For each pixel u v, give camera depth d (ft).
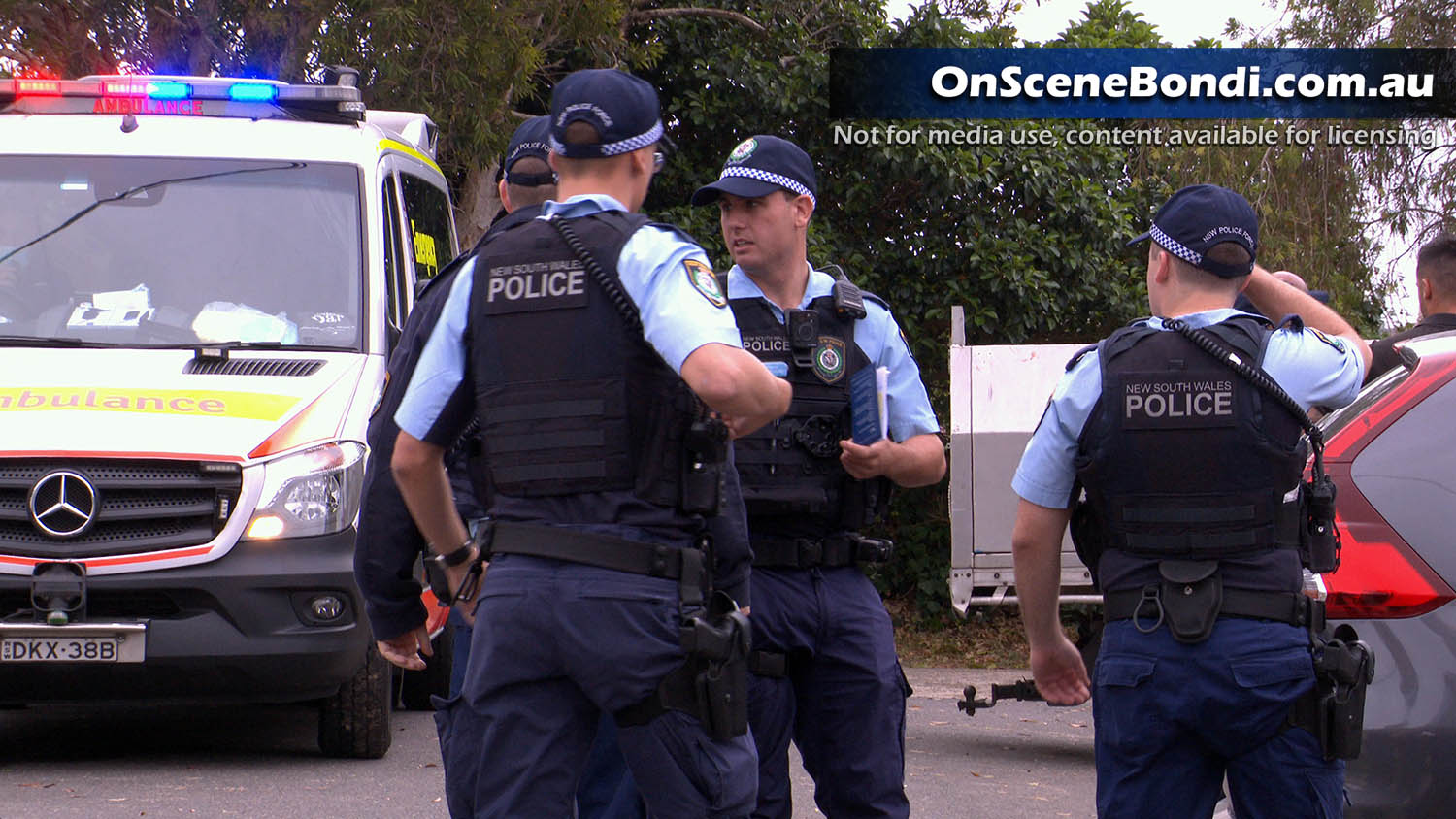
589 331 27.81
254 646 58.08
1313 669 30.42
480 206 129.39
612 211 28.78
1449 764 36.65
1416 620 37.47
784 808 37.63
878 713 37.29
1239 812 31.81
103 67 123.44
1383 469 38.96
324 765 62.85
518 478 28.04
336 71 77.92
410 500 30.25
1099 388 31.68
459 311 29.17
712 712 27.40
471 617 31.60
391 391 31.50
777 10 144.05
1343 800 31.48
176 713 76.64
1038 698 72.49
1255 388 30.96
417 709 78.89
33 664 56.80
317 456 60.23
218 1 122.21
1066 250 138.51
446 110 115.85
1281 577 30.83
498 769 27.91
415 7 110.11
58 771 60.59
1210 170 147.43
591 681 27.32
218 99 73.00
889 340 38.78
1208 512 30.81
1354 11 149.89
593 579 27.32
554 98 29.60
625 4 130.62
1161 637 30.96
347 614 59.82
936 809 58.39
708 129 143.54
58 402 59.41
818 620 37.14
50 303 65.26
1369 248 151.53
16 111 72.54
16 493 57.77
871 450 36.63
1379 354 47.57
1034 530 32.81
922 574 134.51
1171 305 32.50
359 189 70.38
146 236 67.26
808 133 142.82
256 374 63.00
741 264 38.14
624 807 37.93
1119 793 31.65
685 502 27.84
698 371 26.76
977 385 75.61
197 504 58.49
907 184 141.38
